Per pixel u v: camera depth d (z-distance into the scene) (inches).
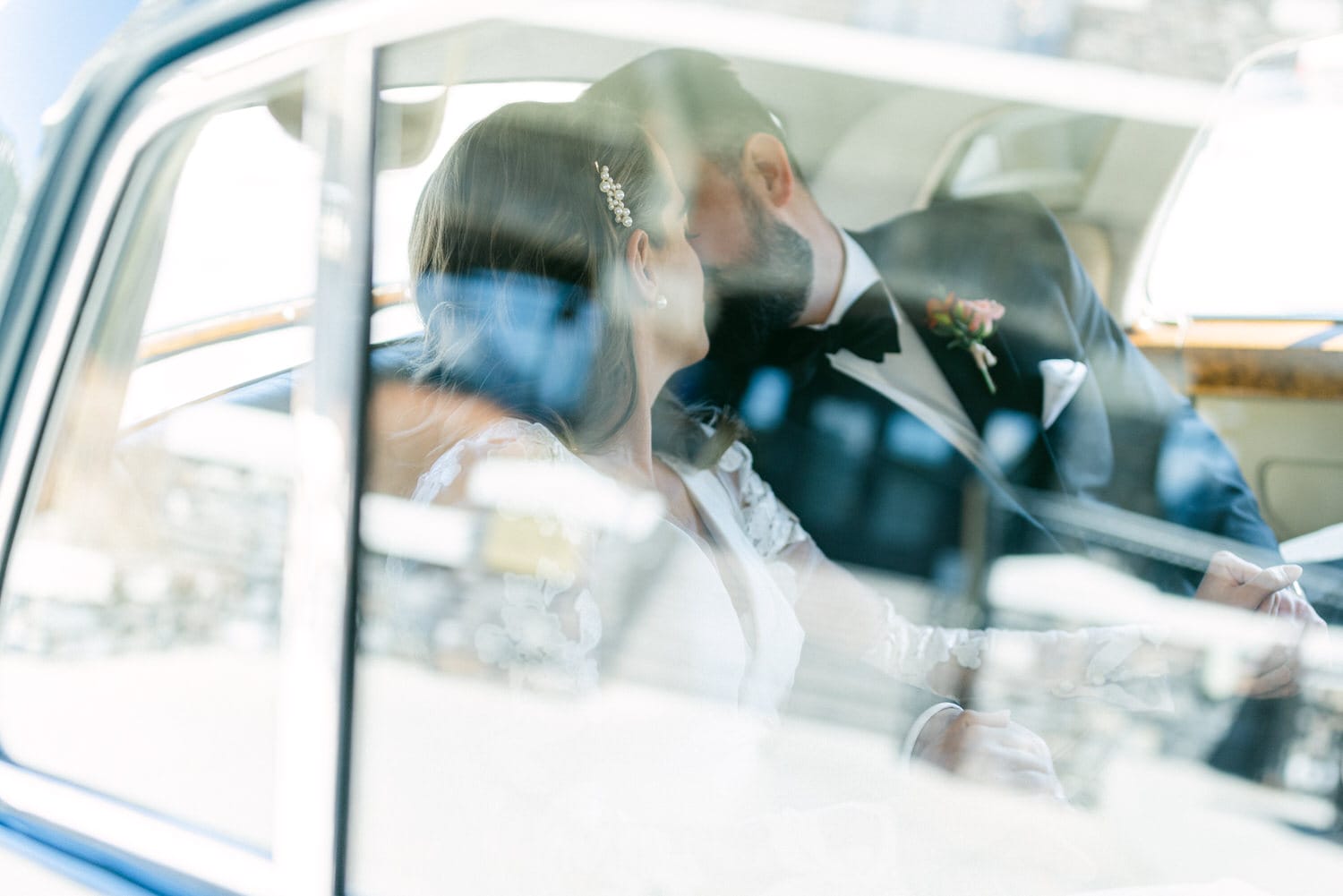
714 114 59.1
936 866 43.5
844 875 41.4
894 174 69.4
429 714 35.2
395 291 38.3
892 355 70.9
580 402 46.5
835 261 69.1
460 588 37.0
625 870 37.5
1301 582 64.3
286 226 35.3
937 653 62.5
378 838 33.7
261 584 34.6
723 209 64.6
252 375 35.5
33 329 38.3
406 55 37.0
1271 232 68.1
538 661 38.0
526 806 36.5
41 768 38.2
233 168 36.4
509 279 44.1
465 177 42.9
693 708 42.1
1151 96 47.6
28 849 37.2
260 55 35.4
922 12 44.7
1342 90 46.8
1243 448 71.5
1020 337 71.6
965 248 72.4
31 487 38.5
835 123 65.9
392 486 36.0
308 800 32.9
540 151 45.3
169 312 37.1
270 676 34.0
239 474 35.2
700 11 44.0
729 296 66.3
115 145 37.4
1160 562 66.6
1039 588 65.4
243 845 34.0
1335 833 48.7
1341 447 69.1
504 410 43.0
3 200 38.1
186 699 35.4
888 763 48.8
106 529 37.3
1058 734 55.8
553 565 39.7
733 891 39.4
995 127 67.6
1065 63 46.2
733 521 58.5
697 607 44.6
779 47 45.9
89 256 37.8
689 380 65.1
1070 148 68.5
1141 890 44.6
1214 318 71.6
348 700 33.2
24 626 38.7
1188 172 67.3
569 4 41.7
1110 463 72.5
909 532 68.0
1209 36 44.3
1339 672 56.7
